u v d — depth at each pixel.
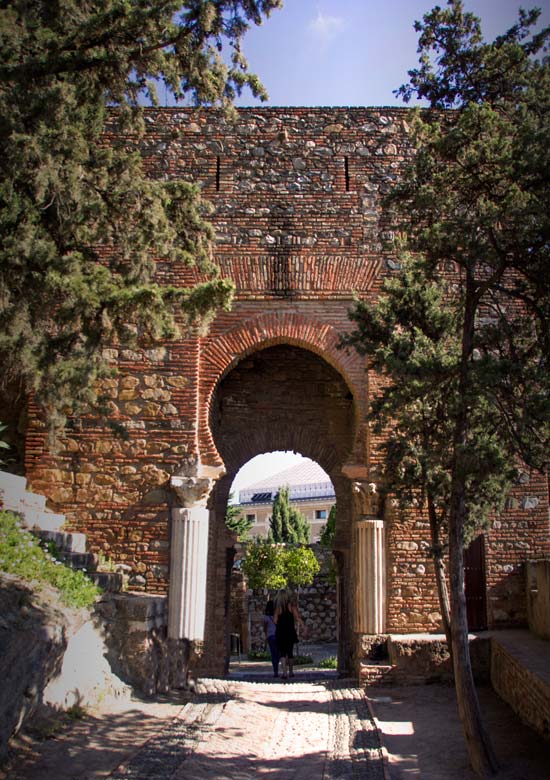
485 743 7.95
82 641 9.51
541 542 12.98
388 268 13.66
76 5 8.84
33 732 7.69
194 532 12.62
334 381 17.67
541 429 8.50
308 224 13.85
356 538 13.21
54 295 9.02
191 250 10.39
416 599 12.62
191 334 13.39
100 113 9.34
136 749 7.91
